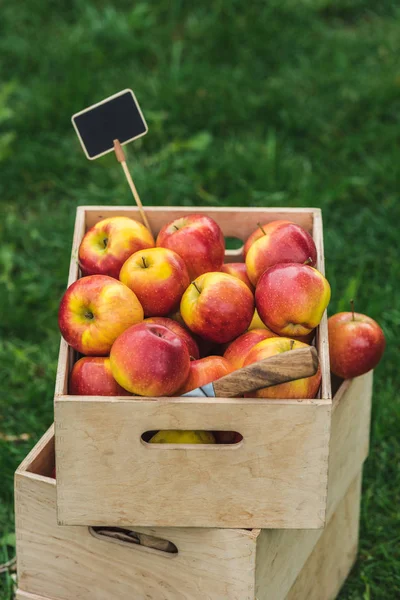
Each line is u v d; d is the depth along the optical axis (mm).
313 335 2227
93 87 4836
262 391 1938
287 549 2203
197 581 2125
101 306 2045
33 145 4508
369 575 2721
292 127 4605
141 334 1924
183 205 4152
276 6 5406
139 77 4879
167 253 2199
